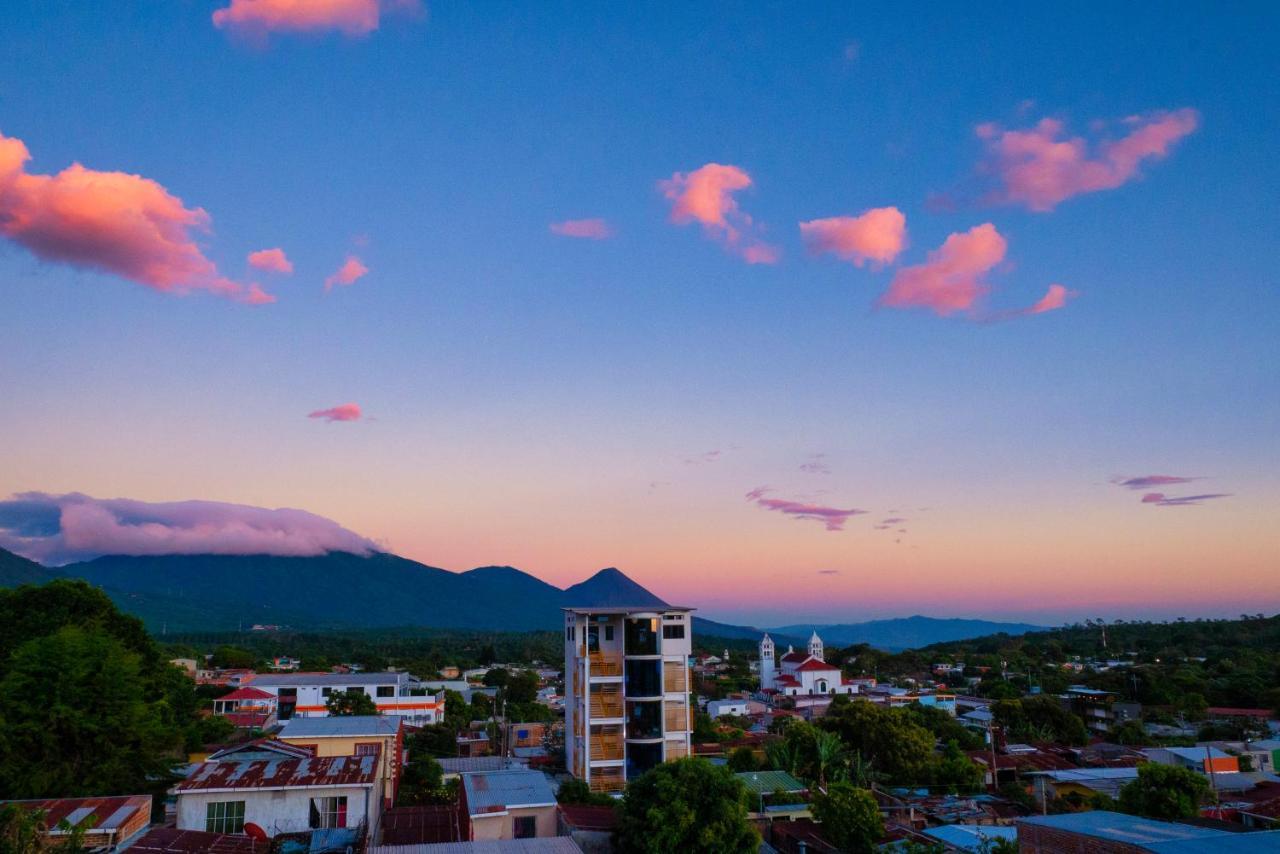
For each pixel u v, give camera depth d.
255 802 38.38
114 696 46.34
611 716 63.44
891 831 50.97
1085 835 28.05
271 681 111.62
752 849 38.38
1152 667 154.12
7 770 42.12
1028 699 103.94
